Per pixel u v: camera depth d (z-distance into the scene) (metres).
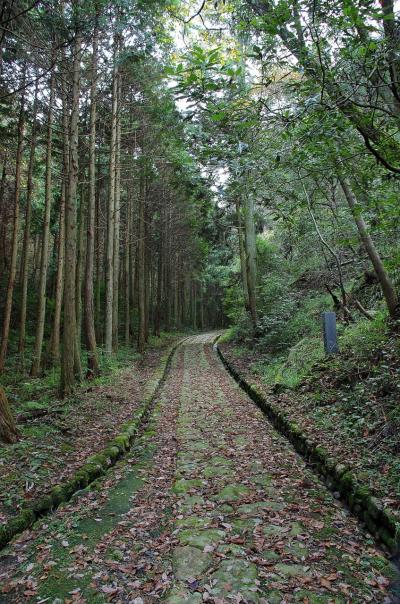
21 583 2.98
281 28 3.23
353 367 6.72
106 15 8.16
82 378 10.77
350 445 4.71
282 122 3.57
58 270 13.05
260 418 7.35
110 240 14.73
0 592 2.90
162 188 20.92
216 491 4.44
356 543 3.26
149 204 21.38
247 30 4.01
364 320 8.54
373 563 2.99
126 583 2.96
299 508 3.91
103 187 18.98
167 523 3.86
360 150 3.92
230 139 3.74
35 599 2.82
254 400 8.75
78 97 9.52
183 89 3.20
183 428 7.10
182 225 26.64
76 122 9.40
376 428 4.75
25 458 5.00
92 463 5.09
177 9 7.79
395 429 4.44
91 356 12.14
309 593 2.72
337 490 4.11
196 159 4.15
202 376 12.93
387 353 6.03
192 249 31.36
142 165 16.75
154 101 13.93
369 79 3.40
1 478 4.38
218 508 4.05
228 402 8.98
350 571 2.93
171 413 8.42
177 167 12.95
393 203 4.69
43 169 17.27
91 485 4.73
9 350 15.68
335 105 3.20
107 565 3.19
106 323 14.62
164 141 14.87
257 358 13.22
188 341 25.95
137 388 10.55
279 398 7.51
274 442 5.96
